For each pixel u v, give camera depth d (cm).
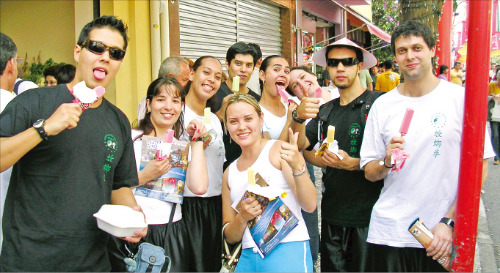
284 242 248
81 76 209
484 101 194
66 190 193
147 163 289
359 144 299
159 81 297
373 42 2134
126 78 568
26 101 194
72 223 194
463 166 202
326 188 312
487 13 188
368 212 291
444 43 772
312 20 1381
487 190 732
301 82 403
